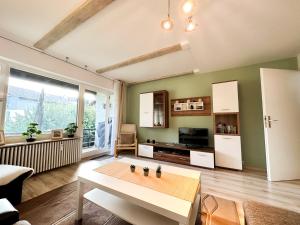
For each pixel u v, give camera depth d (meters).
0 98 2.47
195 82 4.00
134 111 5.08
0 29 2.26
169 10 1.80
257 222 0.95
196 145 3.55
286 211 1.06
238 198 1.98
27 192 2.04
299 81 2.77
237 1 1.64
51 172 2.84
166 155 3.71
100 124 4.39
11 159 2.32
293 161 2.63
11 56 2.50
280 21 1.95
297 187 2.31
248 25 2.04
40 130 2.87
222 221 1.52
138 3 1.72
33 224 1.44
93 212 1.64
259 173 2.90
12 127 2.65
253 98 3.27
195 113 3.89
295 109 2.72
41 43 2.60
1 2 1.75
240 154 3.00
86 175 1.64
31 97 2.93
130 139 4.42
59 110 3.39
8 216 0.97
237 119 3.12
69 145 3.28
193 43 2.53
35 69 2.93
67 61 3.33
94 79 4.02
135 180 1.55
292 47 2.61
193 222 1.26
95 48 2.77
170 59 3.18
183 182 1.52
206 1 1.64
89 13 1.87
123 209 1.42
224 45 2.57
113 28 2.18
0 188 1.61
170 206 1.12
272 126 2.62
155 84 4.69
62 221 1.49
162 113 4.32
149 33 2.29
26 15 1.96
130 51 2.87
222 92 3.26
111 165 2.00
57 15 1.96
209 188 2.26
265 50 2.72
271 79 2.69
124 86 4.98
